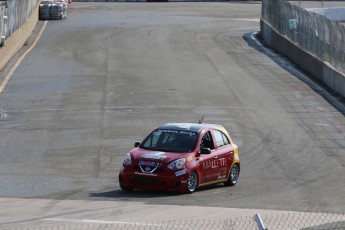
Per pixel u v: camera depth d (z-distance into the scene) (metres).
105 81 58.03
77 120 45.97
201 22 92.56
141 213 23.69
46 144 40.03
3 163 35.53
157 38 78.69
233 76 61.22
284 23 73.12
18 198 27.12
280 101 52.72
